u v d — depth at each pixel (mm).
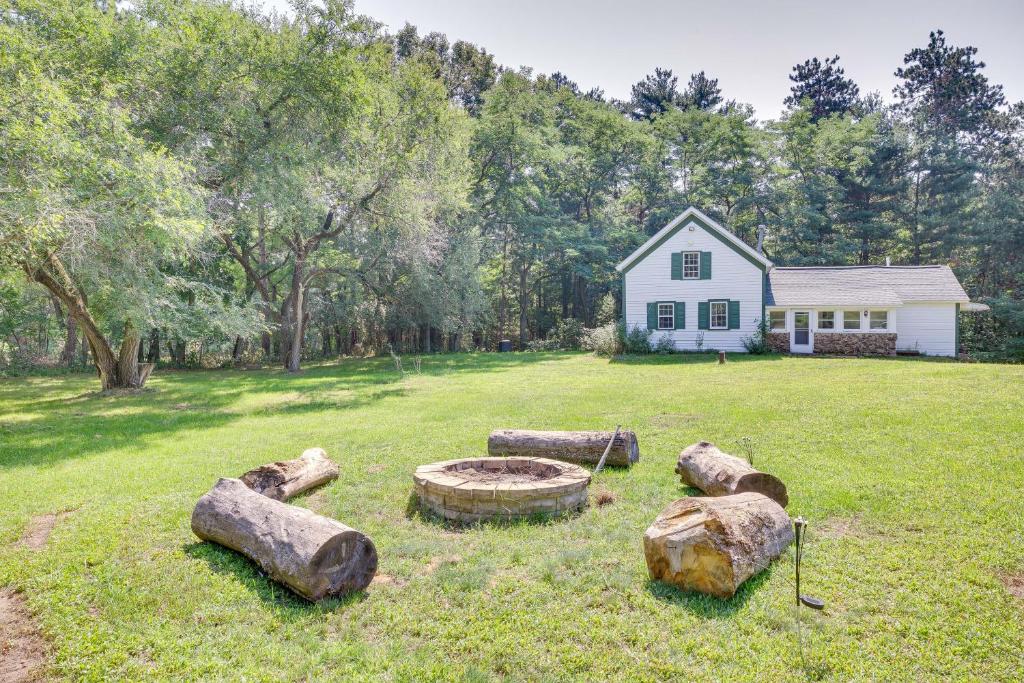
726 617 3578
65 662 3199
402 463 7453
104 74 14336
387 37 37375
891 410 9648
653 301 25391
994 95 43094
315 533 3988
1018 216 33562
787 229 37531
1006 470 6215
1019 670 2996
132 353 17938
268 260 28578
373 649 3316
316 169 20344
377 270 26391
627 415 10297
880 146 38594
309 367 27062
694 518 4039
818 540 4672
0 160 9844
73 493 6320
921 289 23672
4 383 21594
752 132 38406
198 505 4805
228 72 17547
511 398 13156
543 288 44062
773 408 10406
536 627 3516
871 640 3301
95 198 11984
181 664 3176
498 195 35531
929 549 4434
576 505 5613
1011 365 17250
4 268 11773
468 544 4816
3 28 9969
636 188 40094
